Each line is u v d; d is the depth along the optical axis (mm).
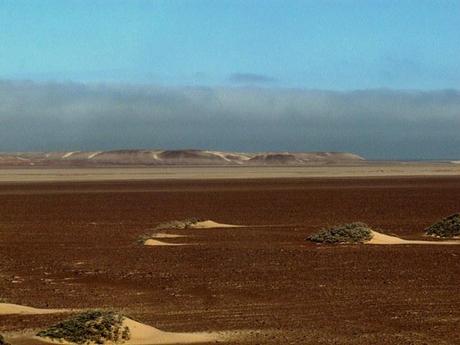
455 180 121375
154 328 18641
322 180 124375
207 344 17766
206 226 46250
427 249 34688
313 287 25859
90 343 17266
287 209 62438
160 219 54094
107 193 87062
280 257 32562
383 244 36719
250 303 23344
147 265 30844
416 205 65750
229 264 30812
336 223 49500
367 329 19719
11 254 34906
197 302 23578
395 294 24594
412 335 19016
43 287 26359
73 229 46906
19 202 72562
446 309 22266
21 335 18297
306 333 19234
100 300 23938
